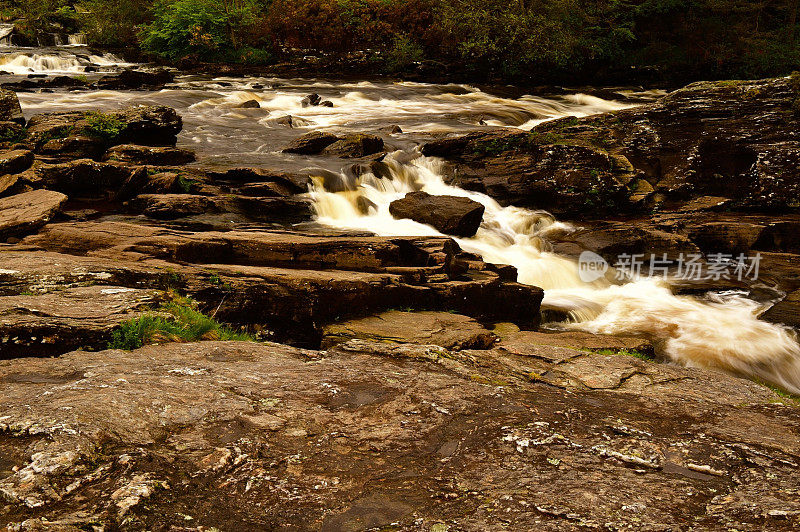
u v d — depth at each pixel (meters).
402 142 17.38
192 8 34.78
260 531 2.61
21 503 2.58
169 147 14.24
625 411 4.25
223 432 3.40
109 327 5.00
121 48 37.12
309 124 20.31
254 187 12.10
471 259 10.06
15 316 4.96
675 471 3.21
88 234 8.38
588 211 14.21
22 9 40.12
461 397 4.12
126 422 3.32
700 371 5.69
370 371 4.57
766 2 32.50
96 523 2.49
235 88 27.08
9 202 9.87
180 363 4.45
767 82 16.27
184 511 2.68
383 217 12.55
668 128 16.27
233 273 7.35
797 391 7.88
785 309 9.64
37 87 24.27
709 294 10.74
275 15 35.78
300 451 3.29
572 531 2.56
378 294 7.80
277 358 4.87
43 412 3.29
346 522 2.69
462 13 32.84
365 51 34.56
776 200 13.78
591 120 17.31
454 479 3.06
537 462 3.24
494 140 16.22
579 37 31.62
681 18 33.41
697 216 13.44
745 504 2.80
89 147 13.27
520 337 7.91
